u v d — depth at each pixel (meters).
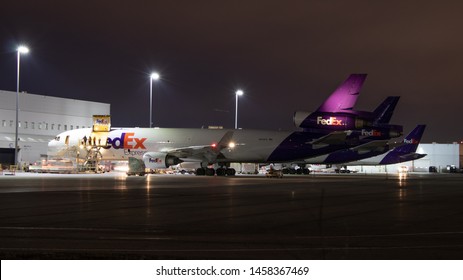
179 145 74.62
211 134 74.75
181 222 21.30
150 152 72.50
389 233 18.62
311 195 37.12
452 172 154.88
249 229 19.44
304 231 19.02
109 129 78.25
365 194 38.94
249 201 31.50
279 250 15.22
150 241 16.59
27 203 29.12
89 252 14.66
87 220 21.70
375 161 116.00
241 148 73.75
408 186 52.78
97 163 84.31
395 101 75.19
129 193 37.28
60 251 14.80
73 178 63.72
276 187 47.16
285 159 73.38
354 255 14.46
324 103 68.81
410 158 115.25
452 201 32.94
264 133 73.88
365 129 71.12
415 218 23.34
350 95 67.75
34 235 17.66
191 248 15.42
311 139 72.06
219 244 16.14
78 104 124.50
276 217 23.30
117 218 22.47
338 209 27.16
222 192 39.41
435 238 17.55
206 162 74.38
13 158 109.62
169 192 38.75
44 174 78.81
